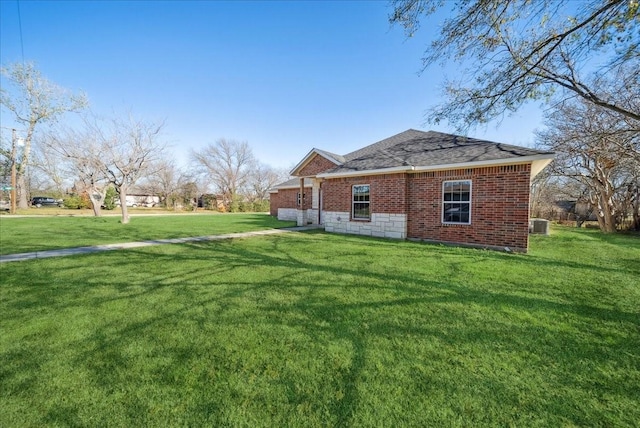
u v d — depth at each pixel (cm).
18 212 2603
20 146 2508
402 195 1042
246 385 234
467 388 229
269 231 1341
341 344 300
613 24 390
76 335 321
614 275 561
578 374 247
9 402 213
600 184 1531
